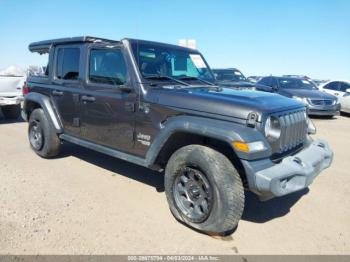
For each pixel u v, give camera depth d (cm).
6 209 353
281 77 1316
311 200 411
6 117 973
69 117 486
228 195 289
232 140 287
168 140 343
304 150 355
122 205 376
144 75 379
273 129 305
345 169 544
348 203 405
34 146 559
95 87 429
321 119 1208
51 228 317
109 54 409
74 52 469
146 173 492
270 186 276
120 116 395
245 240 312
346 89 1346
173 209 337
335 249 301
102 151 430
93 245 292
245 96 334
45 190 412
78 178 461
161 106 348
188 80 430
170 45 444
